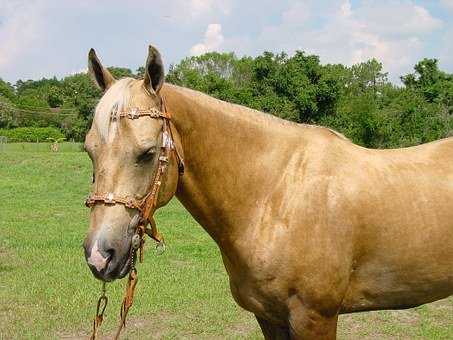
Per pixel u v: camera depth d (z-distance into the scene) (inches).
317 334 123.9
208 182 122.6
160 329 217.9
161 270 318.3
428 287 129.7
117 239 101.3
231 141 123.6
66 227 480.7
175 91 118.9
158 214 566.9
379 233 124.2
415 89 1679.4
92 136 105.0
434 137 1236.5
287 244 120.0
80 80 2325.3
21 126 2428.6
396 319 233.8
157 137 107.2
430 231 125.6
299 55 1393.9
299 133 130.2
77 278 296.0
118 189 102.6
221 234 126.3
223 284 287.3
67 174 934.4
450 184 129.0
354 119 1325.0
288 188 123.3
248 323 226.8
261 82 1391.5
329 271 120.6
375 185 125.0
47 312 235.8
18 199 688.4
